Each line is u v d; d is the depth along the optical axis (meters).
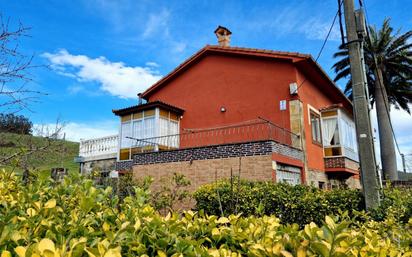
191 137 14.81
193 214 2.19
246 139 13.12
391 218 3.27
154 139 13.94
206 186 7.89
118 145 15.35
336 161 13.89
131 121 15.23
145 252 1.67
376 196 5.05
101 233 1.81
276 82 12.94
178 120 15.52
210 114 14.60
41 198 2.23
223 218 2.12
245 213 6.64
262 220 2.18
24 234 1.62
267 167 9.35
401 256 2.00
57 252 1.25
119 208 2.82
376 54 25.11
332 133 14.24
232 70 14.41
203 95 15.09
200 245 1.76
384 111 25.45
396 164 25.03
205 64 15.45
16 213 1.90
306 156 11.94
